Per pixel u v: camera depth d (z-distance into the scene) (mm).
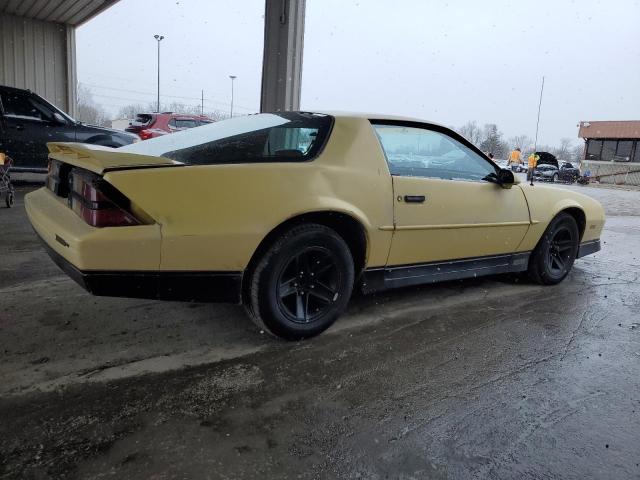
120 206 2211
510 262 3984
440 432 2053
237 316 3203
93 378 2342
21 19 13438
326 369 2553
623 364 2795
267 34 6684
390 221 3002
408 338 3006
